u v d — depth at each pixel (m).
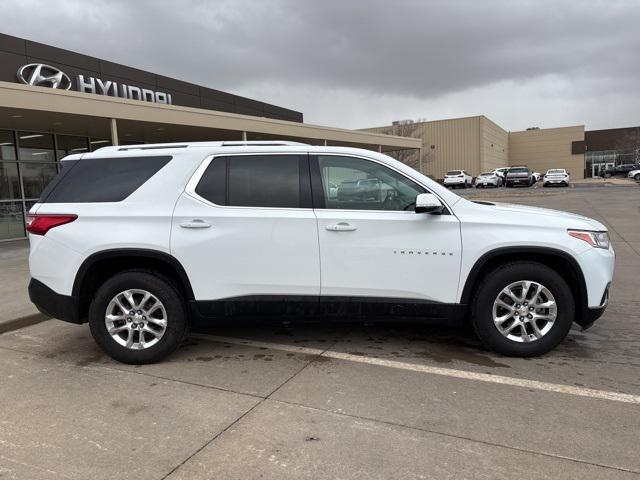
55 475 2.86
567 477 2.76
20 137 15.05
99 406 3.74
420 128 59.44
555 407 3.59
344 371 4.33
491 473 2.81
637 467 2.85
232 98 25.69
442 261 4.37
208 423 3.45
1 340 5.46
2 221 14.55
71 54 16.64
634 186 36.97
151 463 2.97
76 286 4.54
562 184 42.25
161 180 4.60
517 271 4.36
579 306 4.49
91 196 4.64
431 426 3.35
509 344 4.47
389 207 4.48
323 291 4.45
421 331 5.39
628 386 3.93
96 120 13.71
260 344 5.08
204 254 4.45
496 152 64.12
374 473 2.83
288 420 3.47
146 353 4.55
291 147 4.62
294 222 4.41
